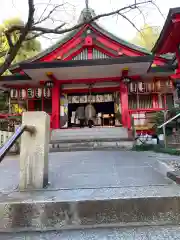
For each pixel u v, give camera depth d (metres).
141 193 2.29
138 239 1.79
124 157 6.18
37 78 12.22
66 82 12.50
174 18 5.12
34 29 4.90
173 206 2.08
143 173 3.74
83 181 3.29
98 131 10.88
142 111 11.61
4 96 15.30
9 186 3.16
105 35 12.36
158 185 2.73
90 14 11.77
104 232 1.94
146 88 12.31
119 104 13.52
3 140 9.52
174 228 1.97
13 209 2.09
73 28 5.12
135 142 9.52
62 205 2.09
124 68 10.80
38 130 2.87
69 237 1.86
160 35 6.06
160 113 9.80
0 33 6.17
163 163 4.14
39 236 1.91
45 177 2.92
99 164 5.01
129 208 2.09
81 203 2.10
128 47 12.32
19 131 2.53
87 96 14.03
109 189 2.62
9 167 5.30
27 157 2.85
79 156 6.85
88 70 11.13
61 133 10.98
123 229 1.98
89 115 13.73
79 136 10.71
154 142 9.53
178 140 8.48
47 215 2.08
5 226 2.07
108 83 13.20
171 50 6.88
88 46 12.44
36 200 2.16
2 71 4.91
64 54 12.47
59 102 12.58
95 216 2.07
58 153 8.09
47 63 10.55
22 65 10.63
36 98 13.37
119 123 13.39
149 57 10.11
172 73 11.78
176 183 2.80
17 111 13.86
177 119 8.58
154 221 2.06
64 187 2.90
